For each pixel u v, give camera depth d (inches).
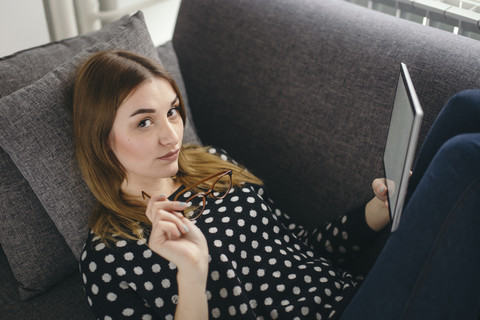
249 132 52.0
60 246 41.9
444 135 35.4
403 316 27.7
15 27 56.9
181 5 56.4
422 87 43.0
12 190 39.7
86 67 37.4
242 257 40.4
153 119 36.6
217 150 48.3
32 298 41.6
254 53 51.1
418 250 27.2
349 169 46.3
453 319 27.7
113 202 38.9
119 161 38.4
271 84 50.1
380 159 44.7
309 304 38.9
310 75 48.1
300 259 42.3
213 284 37.8
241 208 42.1
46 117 38.3
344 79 46.4
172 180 43.7
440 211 26.6
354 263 45.9
